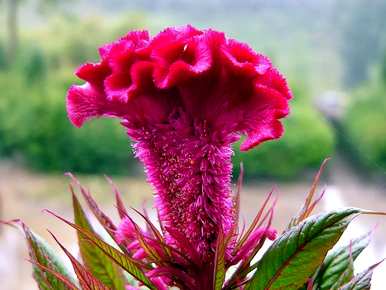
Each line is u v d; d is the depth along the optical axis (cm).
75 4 396
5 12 389
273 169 276
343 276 29
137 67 26
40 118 360
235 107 26
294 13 272
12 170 357
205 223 27
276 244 27
